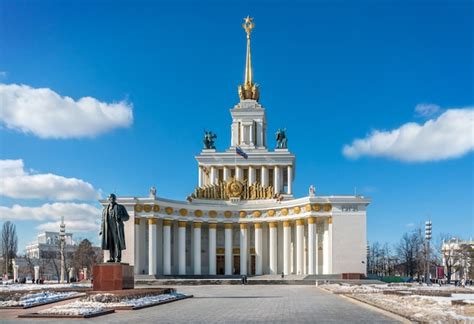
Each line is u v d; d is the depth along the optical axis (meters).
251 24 125.31
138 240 91.25
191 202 99.25
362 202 88.44
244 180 109.25
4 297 36.88
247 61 123.62
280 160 110.38
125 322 25.77
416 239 124.69
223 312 31.23
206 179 112.12
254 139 117.06
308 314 30.05
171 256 95.94
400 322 25.69
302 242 92.75
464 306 32.69
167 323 25.39
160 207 92.81
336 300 42.16
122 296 34.88
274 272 96.88
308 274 89.50
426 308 31.52
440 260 137.00
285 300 42.44
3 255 130.25
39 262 171.50
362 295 46.75
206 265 100.81
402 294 45.31
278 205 97.31
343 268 87.25
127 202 90.69
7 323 25.34
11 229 132.00
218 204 100.94
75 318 27.33
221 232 102.44
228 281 81.75
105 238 39.38
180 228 96.25
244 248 99.38
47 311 29.23
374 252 150.12
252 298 45.47
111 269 37.84
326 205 89.38
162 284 80.00
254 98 121.06
